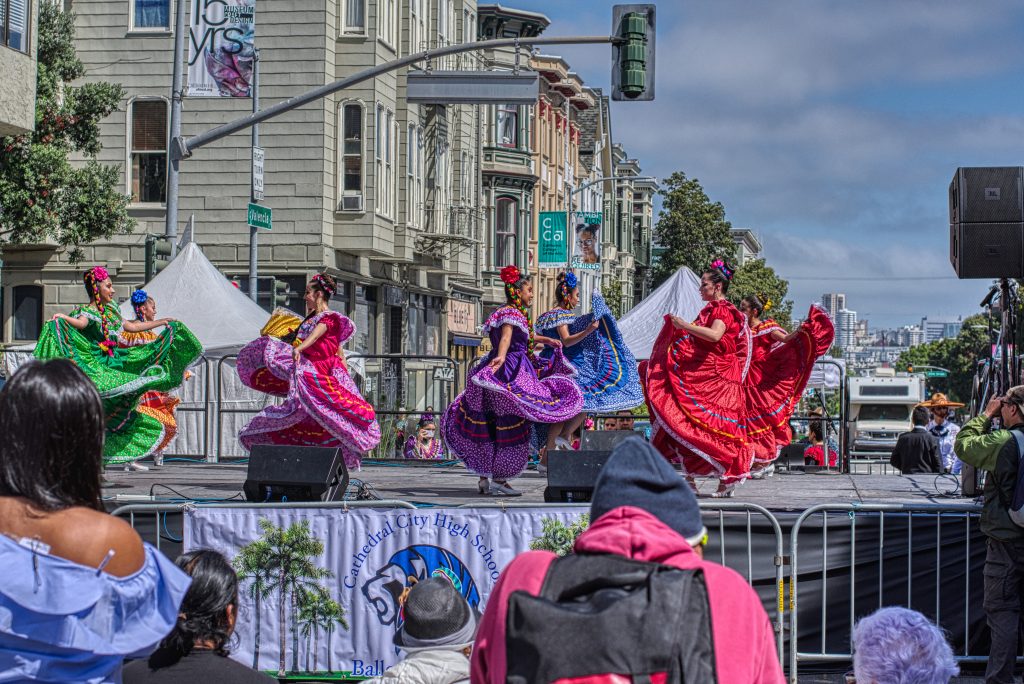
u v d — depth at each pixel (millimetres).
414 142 32281
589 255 46469
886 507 8586
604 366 12523
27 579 3414
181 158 18250
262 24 27484
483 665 3152
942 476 13484
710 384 9938
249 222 19375
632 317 19859
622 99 16078
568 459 8477
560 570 3031
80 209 24953
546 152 51531
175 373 10945
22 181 23781
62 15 25688
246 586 8094
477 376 10156
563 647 2783
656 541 3047
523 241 45094
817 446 21812
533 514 8062
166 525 8227
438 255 34406
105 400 10750
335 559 8070
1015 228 11172
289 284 27719
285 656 8070
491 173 43781
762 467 11070
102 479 3684
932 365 105438
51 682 3459
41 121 24453
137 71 27469
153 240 17766
